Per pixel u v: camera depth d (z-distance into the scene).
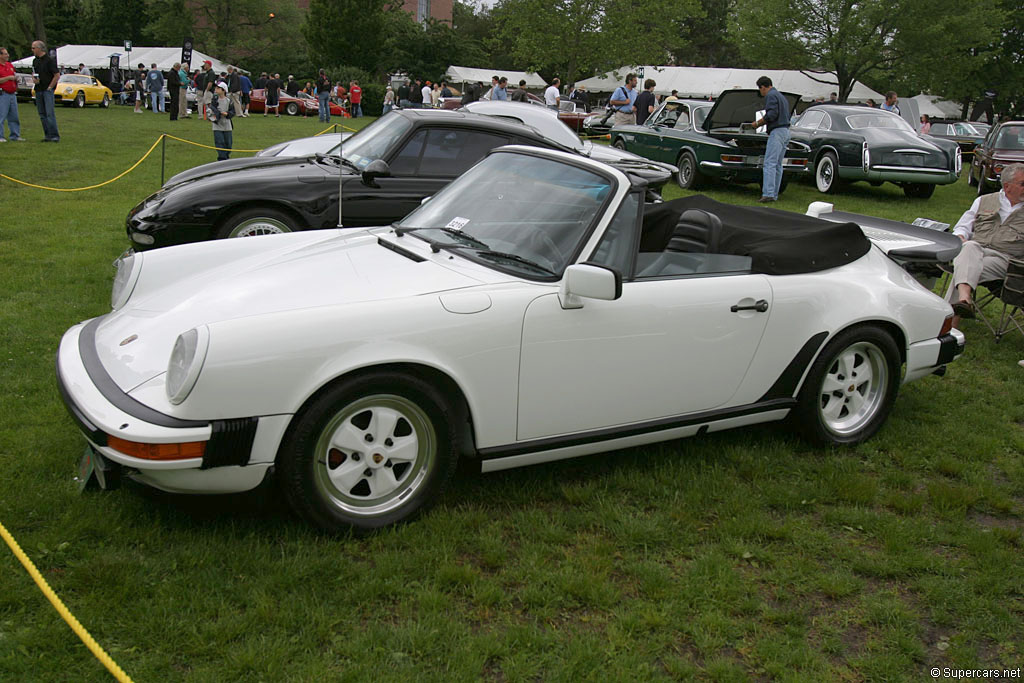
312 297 3.21
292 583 2.87
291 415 2.90
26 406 4.15
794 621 2.90
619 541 3.32
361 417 3.13
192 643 2.55
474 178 4.16
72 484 3.40
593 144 9.88
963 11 32.75
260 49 57.25
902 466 4.21
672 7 37.00
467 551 3.19
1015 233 6.27
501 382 3.29
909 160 13.75
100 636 2.56
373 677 2.47
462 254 3.60
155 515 3.22
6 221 8.62
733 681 2.57
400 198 6.70
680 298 3.65
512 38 38.47
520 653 2.60
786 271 4.02
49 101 15.69
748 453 4.15
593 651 2.64
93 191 10.88
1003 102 45.75
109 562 2.88
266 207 6.40
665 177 8.64
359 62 50.22
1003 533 3.55
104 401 2.92
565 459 3.99
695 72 42.72
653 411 3.73
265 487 3.01
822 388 4.17
